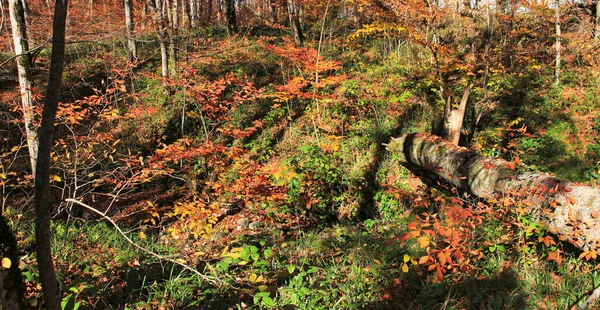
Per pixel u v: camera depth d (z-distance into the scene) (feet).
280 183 24.30
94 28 35.09
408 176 29.94
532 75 39.96
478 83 35.29
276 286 11.54
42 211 6.79
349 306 10.78
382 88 40.86
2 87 42.47
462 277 11.97
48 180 6.81
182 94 42.68
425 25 28.48
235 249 11.26
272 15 69.56
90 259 14.75
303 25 67.31
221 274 12.14
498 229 14.35
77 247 16.47
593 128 32.01
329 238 18.75
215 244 19.81
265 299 9.50
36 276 10.13
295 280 11.32
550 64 41.78
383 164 31.35
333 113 38.60
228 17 63.46
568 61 42.68
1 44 45.42
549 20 42.63
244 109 42.42
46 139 6.66
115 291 11.55
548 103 35.35
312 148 30.94
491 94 34.99
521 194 14.69
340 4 49.55
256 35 63.57
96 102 24.57
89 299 10.82
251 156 36.52
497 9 32.32
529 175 15.61
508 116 33.53
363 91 40.96
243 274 12.59
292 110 41.24
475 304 11.10
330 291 11.68
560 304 10.68
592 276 11.75
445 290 11.60
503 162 18.07
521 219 14.26
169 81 33.55
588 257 11.35
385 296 11.67
